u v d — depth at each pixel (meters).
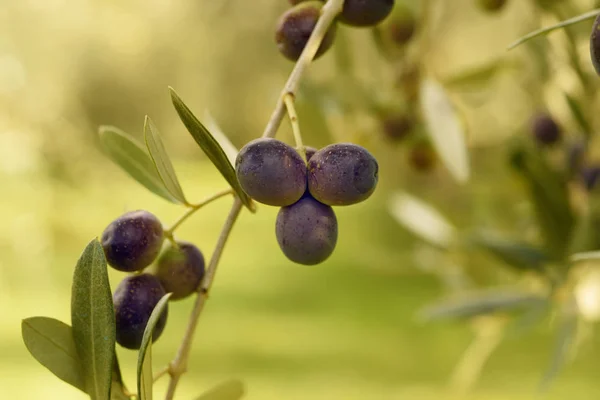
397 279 2.03
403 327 1.67
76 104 3.09
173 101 0.55
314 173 0.56
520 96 1.11
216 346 1.62
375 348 1.53
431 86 0.72
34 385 1.46
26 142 2.70
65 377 0.56
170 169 0.58
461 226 1.15
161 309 0.54
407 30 0.88
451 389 1.33
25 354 1.63
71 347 0.56
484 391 1.34
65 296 2.06
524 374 1.39
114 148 0.62
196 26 2.76
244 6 2.48
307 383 1.38
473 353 1.32
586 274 0.85
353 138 0.95
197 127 0.55
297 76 0.57
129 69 3.17
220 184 3.08
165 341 1.72
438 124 0.72
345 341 1.59
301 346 1.58
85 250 0.56
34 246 2.39
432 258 1.26
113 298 0.58
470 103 1.02
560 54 0.87
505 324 1.06
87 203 2.72
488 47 1.28
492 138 1.13
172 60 3.02
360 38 1.05
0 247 2.37
